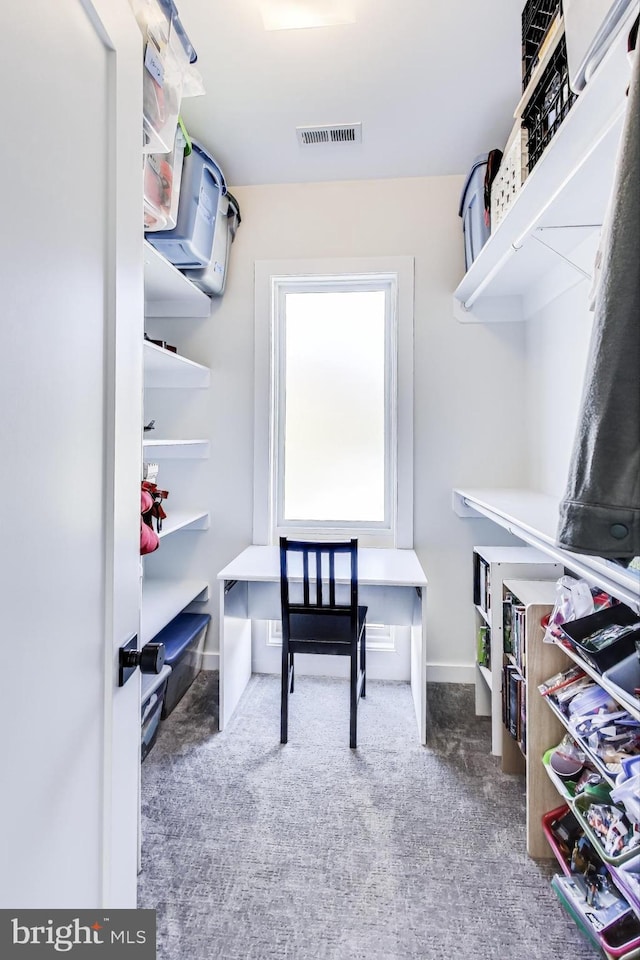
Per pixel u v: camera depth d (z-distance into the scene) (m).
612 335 0.58
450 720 1.98
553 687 1.24
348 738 1.85
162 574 2.45
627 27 0.74
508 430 2.23
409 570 1.98
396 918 1.13
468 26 1.44
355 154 2.07
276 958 1.04
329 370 2.46
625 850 0.92
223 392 2.38
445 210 2.23
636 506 0.56
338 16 1.41
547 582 1.70
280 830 1.39
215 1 1.37
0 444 0.46
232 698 2.04
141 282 0.78
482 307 2.22
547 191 1.23
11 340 0.47
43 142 0.52
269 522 2.38
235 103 1.77
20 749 0.49
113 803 0.69
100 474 0.66
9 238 0.46
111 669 0.68
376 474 2.44
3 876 0.46
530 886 1.21
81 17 0.60
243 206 2.33
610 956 0.94
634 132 0.57
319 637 1.85
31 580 0.51
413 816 1.45
